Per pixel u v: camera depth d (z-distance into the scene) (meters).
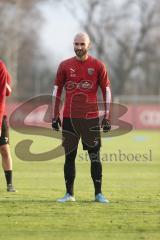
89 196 35.78
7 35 174.75
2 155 37.59
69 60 32.44
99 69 32.25
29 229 26.27
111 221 27.86
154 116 137.38
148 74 198.88
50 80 182.75
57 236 25.02
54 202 33.00
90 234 25.41
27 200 33.75
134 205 32.12
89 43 32.19
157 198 34.97
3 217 28.66
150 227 26.70
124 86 196.38
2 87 32.06
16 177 47.12
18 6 178.12
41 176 47.97
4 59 173.00
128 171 52.88
